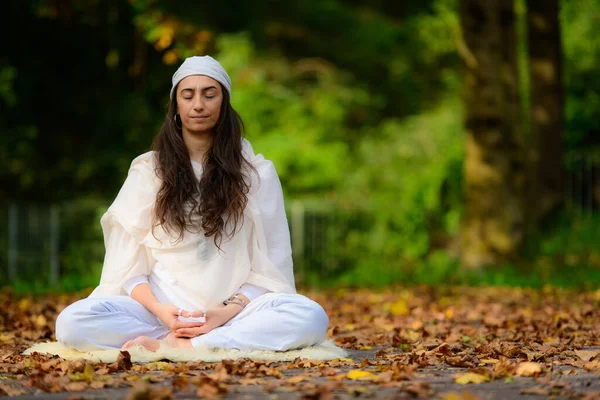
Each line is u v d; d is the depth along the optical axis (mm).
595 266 14086
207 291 4871
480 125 13484
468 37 13375
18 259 15344
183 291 4895
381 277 14508
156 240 4918
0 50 18453
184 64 5023
